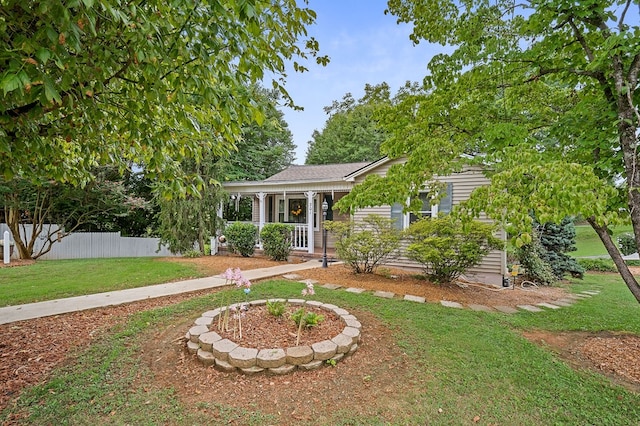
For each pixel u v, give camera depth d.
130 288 6.07
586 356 3.68
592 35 3.60
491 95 4.36
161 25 2.07
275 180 12.87
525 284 8.09
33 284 6.23
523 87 4.29
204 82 2.22
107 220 14.68
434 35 4.38
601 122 3.60
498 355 3.50
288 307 4.43
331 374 2.99
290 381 2.86
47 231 11.36
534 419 2.46
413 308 5.07
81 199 11.42
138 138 2.86
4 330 3.88
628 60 3.32
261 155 22.14
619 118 3.26
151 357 3.26
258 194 12.52
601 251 16.78
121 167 4.21
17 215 10.33
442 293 6.17
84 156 3.95
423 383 2.91
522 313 5.26
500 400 2.69
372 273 7.71
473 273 7.55
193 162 10.89
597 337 4.29
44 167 3.62
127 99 2.66
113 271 7.66
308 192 11.16
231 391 2.71
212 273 7.72
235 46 2.14
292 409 2.51
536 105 4.51
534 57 3.91
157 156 3.03
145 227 15.62
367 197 4.52
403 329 4.15
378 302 5.32
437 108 4.38
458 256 6.50
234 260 9.85
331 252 11.52
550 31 3.66
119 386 2.75
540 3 3.34
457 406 2.60
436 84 4.46
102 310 4.75
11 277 6.94
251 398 2.62
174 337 3.71
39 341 3.60
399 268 8.77
